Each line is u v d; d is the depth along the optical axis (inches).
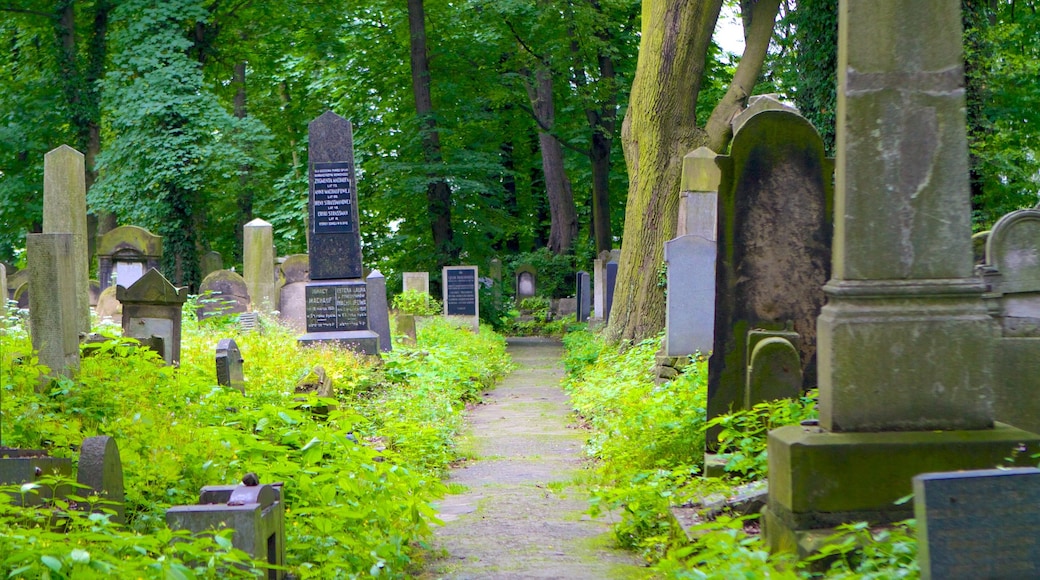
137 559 153.0
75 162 448.5
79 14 1321.4
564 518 317.1
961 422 216.5
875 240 217.6
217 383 343.9
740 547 188.9
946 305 217.8
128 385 293.9
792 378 292.5
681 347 540.1
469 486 380.5
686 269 540.1
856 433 214.4
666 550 251.4
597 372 658.8
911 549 172.4
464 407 627.2
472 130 1467.8
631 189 780.0
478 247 1451.8
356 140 1403.8
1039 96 851.4
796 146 321.1
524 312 1652.3
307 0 1375.5
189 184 1163.9
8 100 1249.4
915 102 217.3
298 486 247.8
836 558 194.4
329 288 648.4
